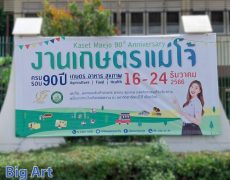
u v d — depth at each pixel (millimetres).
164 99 11148
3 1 21969
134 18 20656
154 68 11172
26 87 11102
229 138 11148
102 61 11172
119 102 11141
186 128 11141
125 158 9312
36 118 11117
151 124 11141
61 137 11164
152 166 9281
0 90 12328
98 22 13828
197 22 11305
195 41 11172
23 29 11094
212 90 11141
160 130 11133
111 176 9258
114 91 11141
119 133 11117
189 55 11172
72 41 11156
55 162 9273
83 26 13875
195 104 11141
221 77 12281
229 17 20547
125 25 20578
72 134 11109
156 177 9047
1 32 21812
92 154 9688
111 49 11180
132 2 20625
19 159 9656
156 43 11180
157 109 11148
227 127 11164
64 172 9180
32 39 11117
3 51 12586
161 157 9617
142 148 10273
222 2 20578
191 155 9938
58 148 10836
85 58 11172
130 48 11180
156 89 11156
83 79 11141
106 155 9523
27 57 11125
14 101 11156
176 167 9344
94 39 11172
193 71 11156
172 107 11141
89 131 11117
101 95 11148
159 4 20656
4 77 12336
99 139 11406
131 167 9234
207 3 20562
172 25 20609
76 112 11125
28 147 11148
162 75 11164
